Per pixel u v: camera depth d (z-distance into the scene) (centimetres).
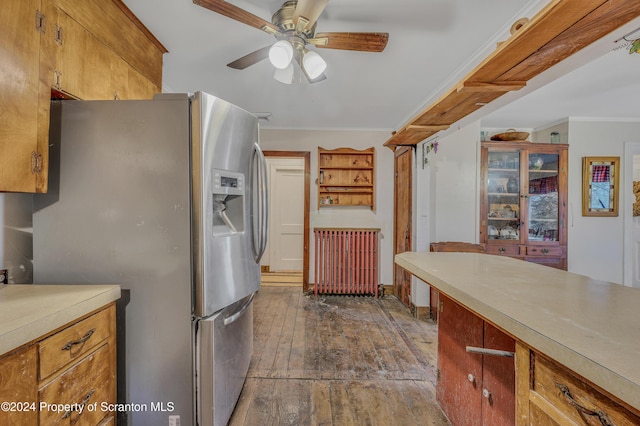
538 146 354
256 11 167
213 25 179
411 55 210
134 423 137
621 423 59
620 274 375
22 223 137
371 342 256
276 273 505
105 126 135
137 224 135
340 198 405
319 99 300
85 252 135
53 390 94
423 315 312
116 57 163
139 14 169
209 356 138
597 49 117
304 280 402
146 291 135
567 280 125
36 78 116
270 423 162
